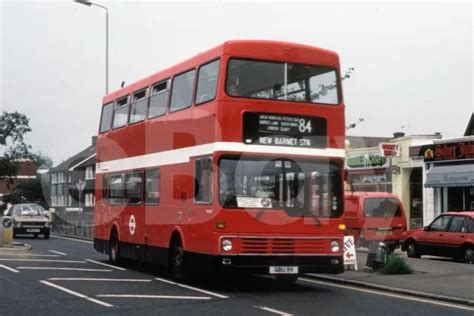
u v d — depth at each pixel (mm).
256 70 13180
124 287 13812
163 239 15352
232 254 12586
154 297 12312
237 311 10734
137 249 17094
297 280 15820
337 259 13180
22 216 34719
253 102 12992
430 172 28547
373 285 14406
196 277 14547
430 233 21406
